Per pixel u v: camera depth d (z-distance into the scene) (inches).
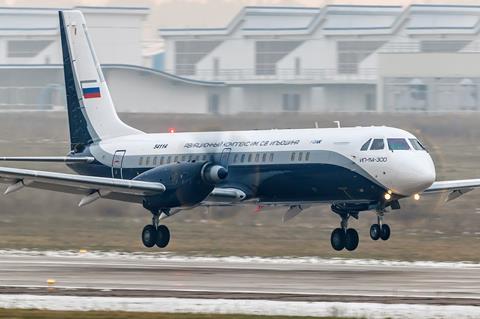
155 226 5521.7
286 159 5428.2
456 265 5196.9
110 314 3378.4
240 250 6107.3
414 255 5856.3
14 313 3393.2
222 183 5615.2
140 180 5310.0
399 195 5246.1
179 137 5925.2
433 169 5196.9
